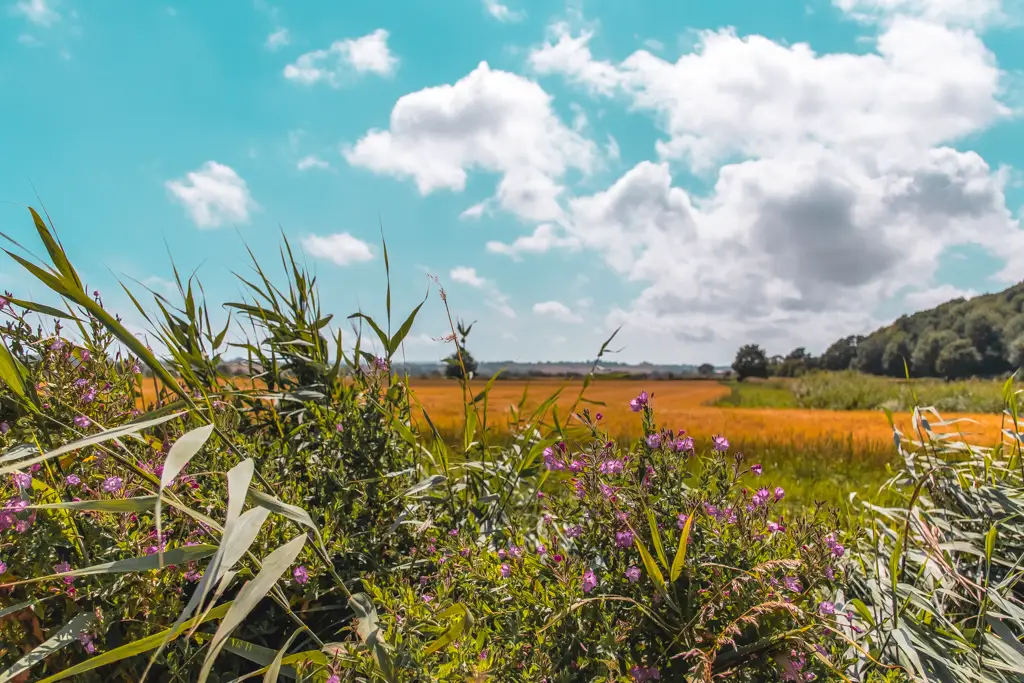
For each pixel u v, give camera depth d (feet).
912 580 8.50
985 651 6.56
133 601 5.68
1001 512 8.38
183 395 4.61
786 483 17.46
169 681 5.71
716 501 6.81
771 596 5.90
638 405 7.07
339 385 10.19
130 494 6.24
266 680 4.26
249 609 3.65
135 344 4.43
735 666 5.79
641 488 6.56
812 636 5.88
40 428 6.17
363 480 8.21
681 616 5.88
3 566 5.15
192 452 3.77
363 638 4.74
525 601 5.91
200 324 10.52
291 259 11.31
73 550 6.08
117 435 4.41
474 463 8.74
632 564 6.31
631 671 5.56
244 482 4.02
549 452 7.07
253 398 9.79
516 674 5.41
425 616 5.57
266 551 6.84
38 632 5.32
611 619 5.78
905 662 6.30
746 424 46.91
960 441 9.80
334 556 7.43
